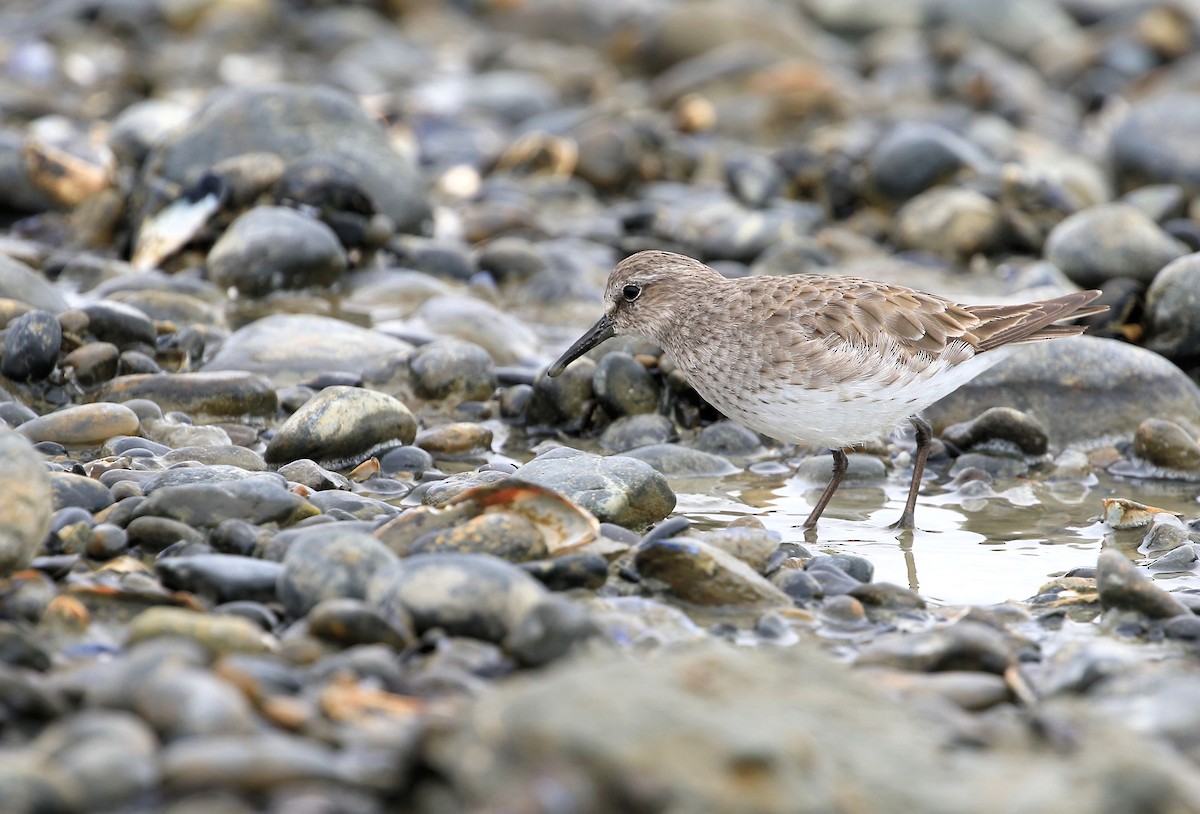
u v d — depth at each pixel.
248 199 17.88
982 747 6.31
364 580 8.04
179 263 17.83
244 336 14.49
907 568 10.31
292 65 33.53
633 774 5.25
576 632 7.22
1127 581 8.83
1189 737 6.61
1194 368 15.76
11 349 12.58
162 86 29.95
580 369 13.89
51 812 5.25
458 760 5.60
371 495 11.20
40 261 17.66
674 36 34.31
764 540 9.70
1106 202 22.78
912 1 38.91
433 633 7.60
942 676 7.51
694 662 6.11
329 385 13.77
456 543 8.78
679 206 23.11
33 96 27.39
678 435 13.78
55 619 7.66
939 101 31.47
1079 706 6.58
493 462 12.09
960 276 19.25
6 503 7.92
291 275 16.75
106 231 19.38
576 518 9.37
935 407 13.74
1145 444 13.02
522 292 18.12
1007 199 20.55
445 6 40.19
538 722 5.47
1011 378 13.79
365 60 34.25
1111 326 16.19
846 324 10.83
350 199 17.86
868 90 32.22
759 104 29.33
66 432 11.48
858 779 5.54
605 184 24.12
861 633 8.71
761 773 5.26
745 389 11.12
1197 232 19.05
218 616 7.46
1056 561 10.52
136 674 6.19
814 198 23.08
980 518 11.73
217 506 9.38
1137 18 37.62
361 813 5.51
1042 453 13.18
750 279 11.62
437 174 24.73
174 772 5.47
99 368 12.90
